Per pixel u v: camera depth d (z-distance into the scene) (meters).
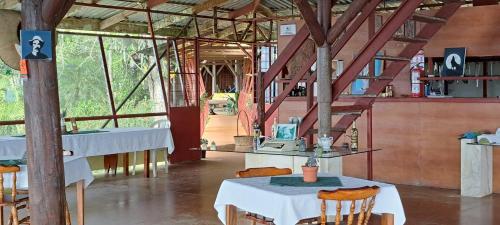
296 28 10.80
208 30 13.68
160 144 10.09
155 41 11.84
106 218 6.87
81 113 11.30
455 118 8.59
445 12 7.73
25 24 4.33
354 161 9.54
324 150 6.37
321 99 6.76
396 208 4.45
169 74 11.71
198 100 12.20
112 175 10.22
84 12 11.03
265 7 13.52
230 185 4.60
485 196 8.03
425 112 8.84
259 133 6.86
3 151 8.02
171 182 9.41
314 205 4.10
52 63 4.39
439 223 6.48
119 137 9.38
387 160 9.20
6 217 6.72
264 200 4.20
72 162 5.87
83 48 11.34
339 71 10.32
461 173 8.09
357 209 4.28
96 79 11.51
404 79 9.62
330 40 6.66
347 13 6.55
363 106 7.27
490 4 9.45
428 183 8.87
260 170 5.07
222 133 17.66
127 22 12.04
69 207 7.49
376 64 9.77
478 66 9.62
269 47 12.95
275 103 7.59
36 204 4.40
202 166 11.23
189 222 6.62
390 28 6.84
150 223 6.60
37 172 4.38
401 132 9.05
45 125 4.37
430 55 9.30
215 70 28.09
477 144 7.85
